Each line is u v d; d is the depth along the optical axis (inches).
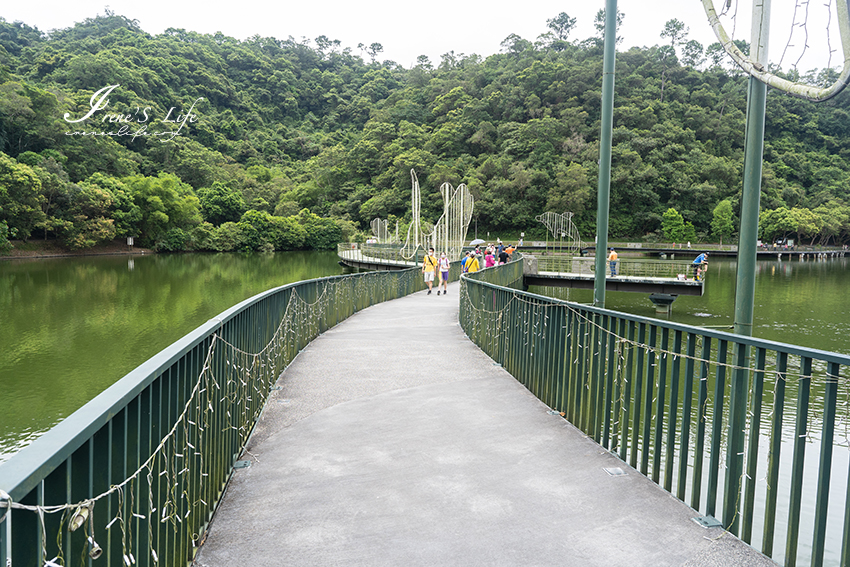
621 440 163.5
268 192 3937.0
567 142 3799.2
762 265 2497.5
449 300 714.2
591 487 144.6
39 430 425.4
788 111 4665.4
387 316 533.6
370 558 111.5
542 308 228.1
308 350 336.5
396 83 6589.6
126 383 78.5
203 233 2994.6
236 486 146.4
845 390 109.6
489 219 3627.0
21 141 2758.4
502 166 3688.5
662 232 3560.5
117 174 3117.6
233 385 162.2
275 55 6983.3
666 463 142.9
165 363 93.3
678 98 4542.3
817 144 4650.6
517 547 115.7
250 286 1449.3
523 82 4478.3
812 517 252.1
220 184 3435.0
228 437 152.3
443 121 4490.7
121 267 1971.0
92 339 770.8
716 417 125.5
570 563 109.7
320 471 155.6
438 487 144.5
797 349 102.7
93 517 69.9
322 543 117.4
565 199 3400.6
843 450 314.0
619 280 1085.8
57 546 59.3
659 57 4953.3
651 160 3794.3
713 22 114.0
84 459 65.2
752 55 109.5
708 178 3791.8
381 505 134.7
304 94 6358.3
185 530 107.3
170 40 5718.5
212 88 5546.3
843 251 3494.1
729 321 971.3
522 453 168.1
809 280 1739.7
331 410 212.5
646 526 124.6
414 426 193.5
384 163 3991.1
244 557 112.3
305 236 3314.5
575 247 3056.1
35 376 577.0
